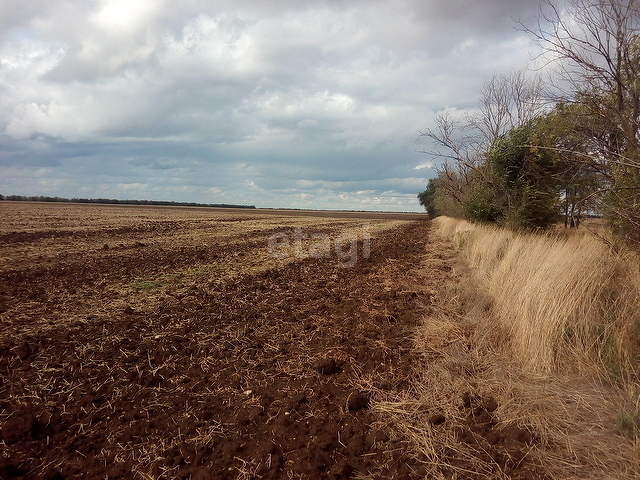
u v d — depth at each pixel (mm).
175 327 6070
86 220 29906
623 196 7098
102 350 5141
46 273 9820
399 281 9656
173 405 3922
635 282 5285
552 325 4375
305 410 3832
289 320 6551
